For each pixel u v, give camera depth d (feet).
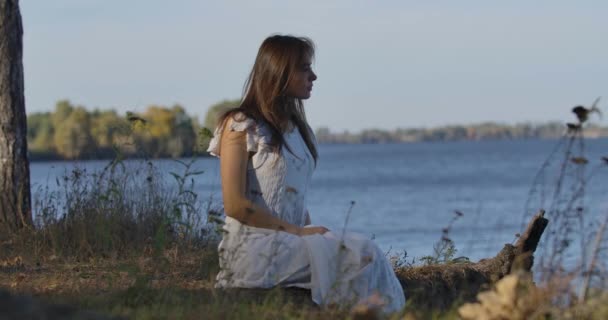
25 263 24.00
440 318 16.19
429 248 68.28
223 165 17.11
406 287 20.18
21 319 10.91
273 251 16.78
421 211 115.85
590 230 14.82
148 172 27.78
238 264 16.99
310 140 18.06
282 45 17.28
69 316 11.56
